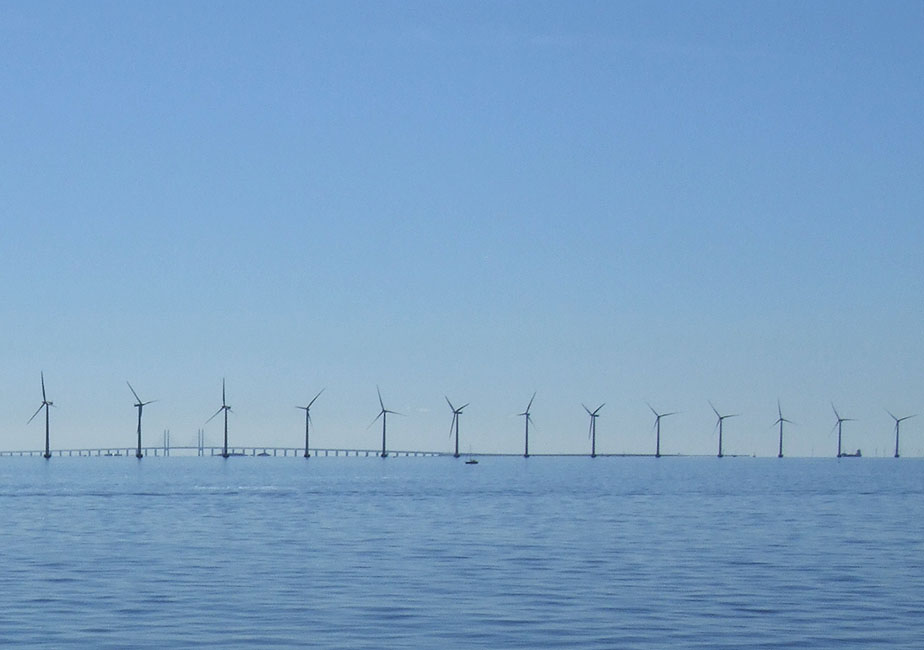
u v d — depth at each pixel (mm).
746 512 119062
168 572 62219
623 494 162625
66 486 189125
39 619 46312
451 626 45219
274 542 81250
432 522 102562
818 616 47812
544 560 69062
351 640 42188
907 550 75875
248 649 40344
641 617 47438
